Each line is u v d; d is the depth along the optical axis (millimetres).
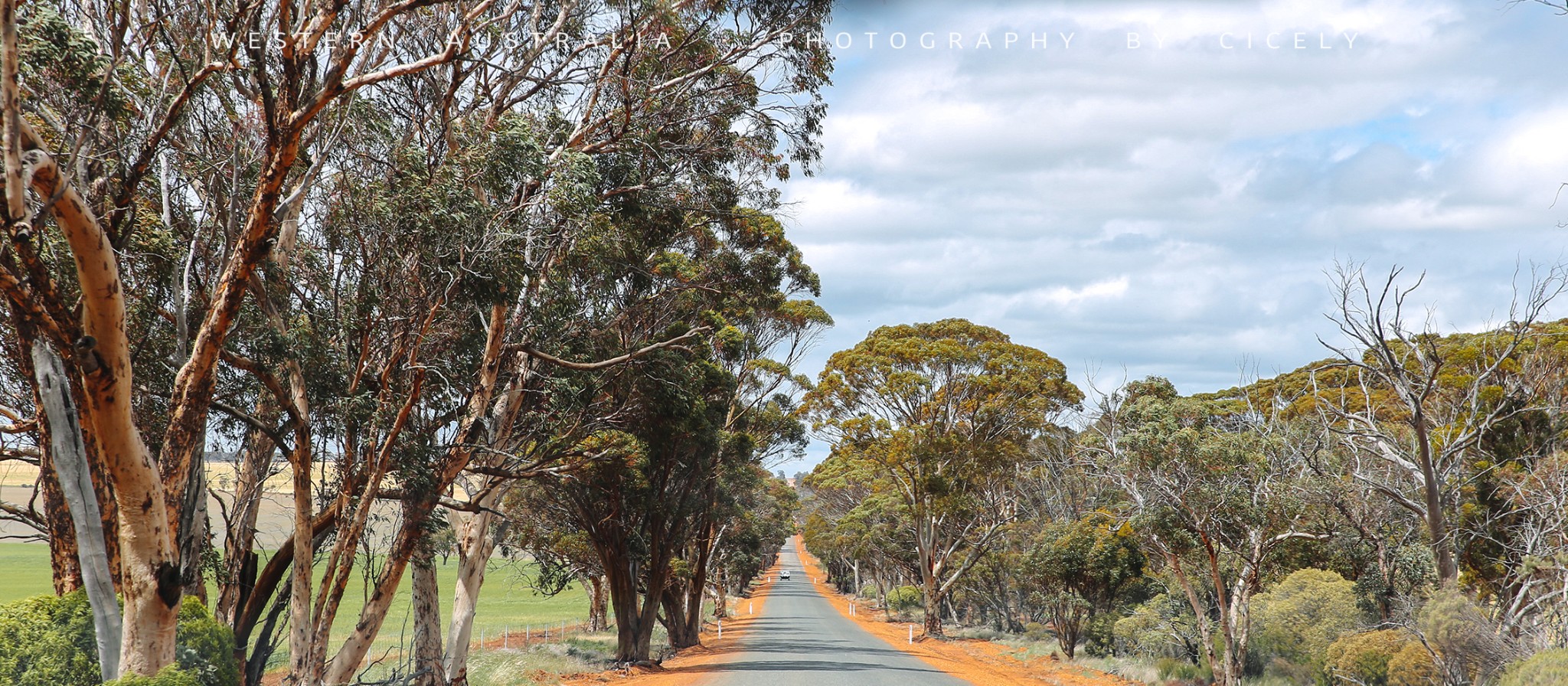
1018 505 47531
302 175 15031
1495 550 24562
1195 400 26297
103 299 9555
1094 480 35250
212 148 14203
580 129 17938
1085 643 38938
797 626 57688
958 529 50812
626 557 31250
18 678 10375
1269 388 45125
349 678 16062
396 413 15609
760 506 54156
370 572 16844
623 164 18047
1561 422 27203
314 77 11625
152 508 10391
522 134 14391
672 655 36719
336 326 14922
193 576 14125
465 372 16609
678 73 18969
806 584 136875
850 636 49031
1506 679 16359
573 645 37062
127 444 10062
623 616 31031
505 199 14617
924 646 43406
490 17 15695
